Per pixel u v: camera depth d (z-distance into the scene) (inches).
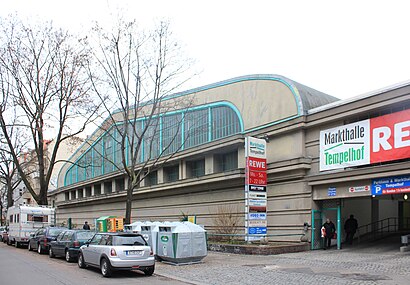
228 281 482.6
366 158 746.8
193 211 1243.2
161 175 1408.7
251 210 837.2
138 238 555.8
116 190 1786.4
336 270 539.8
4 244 1384.1
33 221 1161.4
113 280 506.0
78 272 583.2
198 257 658.8
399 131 695.1
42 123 1233.4
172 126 1349.7
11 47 1154.7
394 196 847.7
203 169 1253.7
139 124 1509.6
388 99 705.6
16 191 3275.1
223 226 1030.4
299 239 848.9
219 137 1145.4
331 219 871.1
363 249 786.2
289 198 891.4
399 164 670.5
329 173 800.3
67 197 2476.6
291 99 908.6
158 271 582.9
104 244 561.9
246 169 847.7
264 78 995.9
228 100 1119.0
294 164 863.7
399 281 445.7
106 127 1432.1
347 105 778.8
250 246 772.6
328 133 828.6
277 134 935.7
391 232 1018.7
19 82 1171.9
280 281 469.4
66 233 783.7
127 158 1609.3
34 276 538.6
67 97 1183.6
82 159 2076.8
